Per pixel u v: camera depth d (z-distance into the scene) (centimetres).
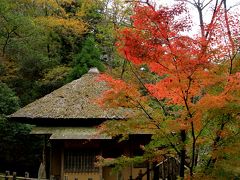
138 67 834
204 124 712
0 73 2708
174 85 675
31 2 3100
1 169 2166
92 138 1605
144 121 739
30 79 2833
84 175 1708
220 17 686
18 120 1791
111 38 2888
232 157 689
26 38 2767
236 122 696
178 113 730
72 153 1723
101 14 3169
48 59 2861
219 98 636
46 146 2019
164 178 1049
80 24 3056
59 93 1875
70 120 1759
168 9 653
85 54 2664
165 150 786
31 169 2205
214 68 679
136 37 670
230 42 690
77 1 3334
